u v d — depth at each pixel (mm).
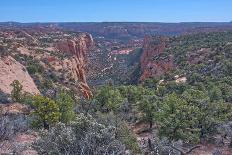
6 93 49562
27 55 97438
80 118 12812
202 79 78062
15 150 16000
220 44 111312
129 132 20906
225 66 82938
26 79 69375
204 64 95500
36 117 30328
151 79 98438
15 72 67438
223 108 36719
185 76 91188
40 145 12742
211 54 102938
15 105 42219
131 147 19281
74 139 12312
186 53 114188
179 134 29062
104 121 21109
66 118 32312
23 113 38062
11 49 95750
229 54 97375
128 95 61844
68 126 13430
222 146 30672
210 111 35250
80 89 92500
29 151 16328
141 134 39812
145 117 44438
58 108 30750
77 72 113562
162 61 118250
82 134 12609
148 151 20328
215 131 32875
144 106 44562
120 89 63656
